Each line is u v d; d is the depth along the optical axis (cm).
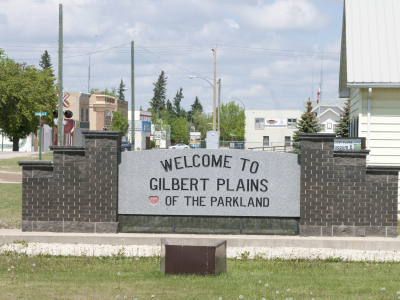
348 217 1241
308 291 814
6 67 6103
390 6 1972
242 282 866
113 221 1270
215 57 4738
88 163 1271
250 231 1273
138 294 780
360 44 1875
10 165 3569
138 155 1286
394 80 1792
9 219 1542
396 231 1235
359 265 1041
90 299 747
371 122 1838
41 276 913
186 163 1280
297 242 1206
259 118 9112
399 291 812
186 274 919
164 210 1280
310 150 1242
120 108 10444
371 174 1238
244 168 1269
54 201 1278
